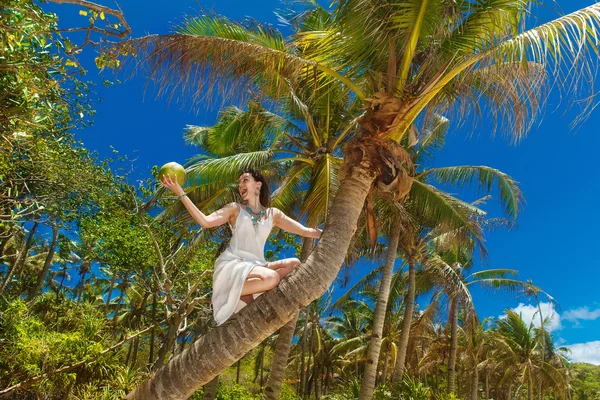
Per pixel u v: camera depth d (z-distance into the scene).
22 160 7.30
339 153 12.46
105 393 10.42
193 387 2.85
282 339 11.91
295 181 13.39
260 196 3.45
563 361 39.91
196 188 12.83
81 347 11.26
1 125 4.69
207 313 12.88
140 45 4.88
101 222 12.47
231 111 12.82
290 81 5.85
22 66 4.20
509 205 13.92
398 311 29.47
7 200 6.14
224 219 3.14
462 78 5.39
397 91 5.20
